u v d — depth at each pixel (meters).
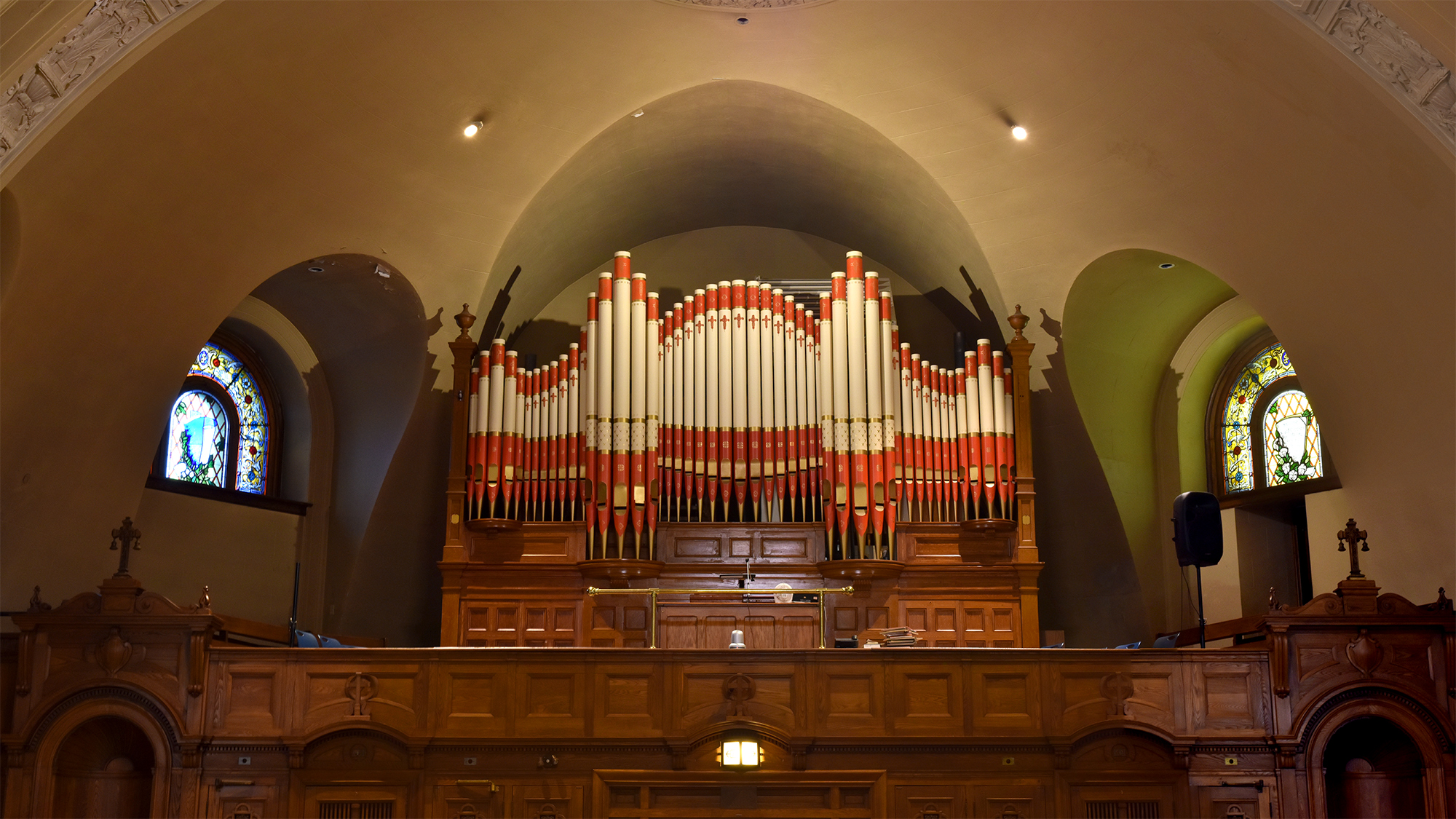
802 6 11.26
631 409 13.09
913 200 13.41
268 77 10.47
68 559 11.69
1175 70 10.72
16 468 11.05
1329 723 10.20
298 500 13.86
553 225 13.55
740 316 13.38
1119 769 10.24
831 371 13.13
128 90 9.61
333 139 11.40
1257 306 12.12
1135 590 13.86
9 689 10.05
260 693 10.20
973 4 10.98
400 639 13.84
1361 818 10.59
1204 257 12.12
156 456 12.92
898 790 10.18
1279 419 13.59
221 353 13.64
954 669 10.39
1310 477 13.18
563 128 12.26
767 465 13.03
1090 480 13.86
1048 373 13.62
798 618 12.83
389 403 13.71
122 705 10.06
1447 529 11.24
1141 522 13.92
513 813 10.09
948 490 13.01
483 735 10.19
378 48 10.82
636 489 12.84
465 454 12.96
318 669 10.25
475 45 11.20
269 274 12.12
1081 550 14.07
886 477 12.82
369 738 10.20
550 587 12.84
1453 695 10.14
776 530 13.05
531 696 10.29
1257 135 10.77
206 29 9.59
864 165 13.28
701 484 13.01
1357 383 11.65
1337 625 10.30
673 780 10.12
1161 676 10.37
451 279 13.03
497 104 11.81
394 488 13.70
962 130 12.27
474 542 12.91
